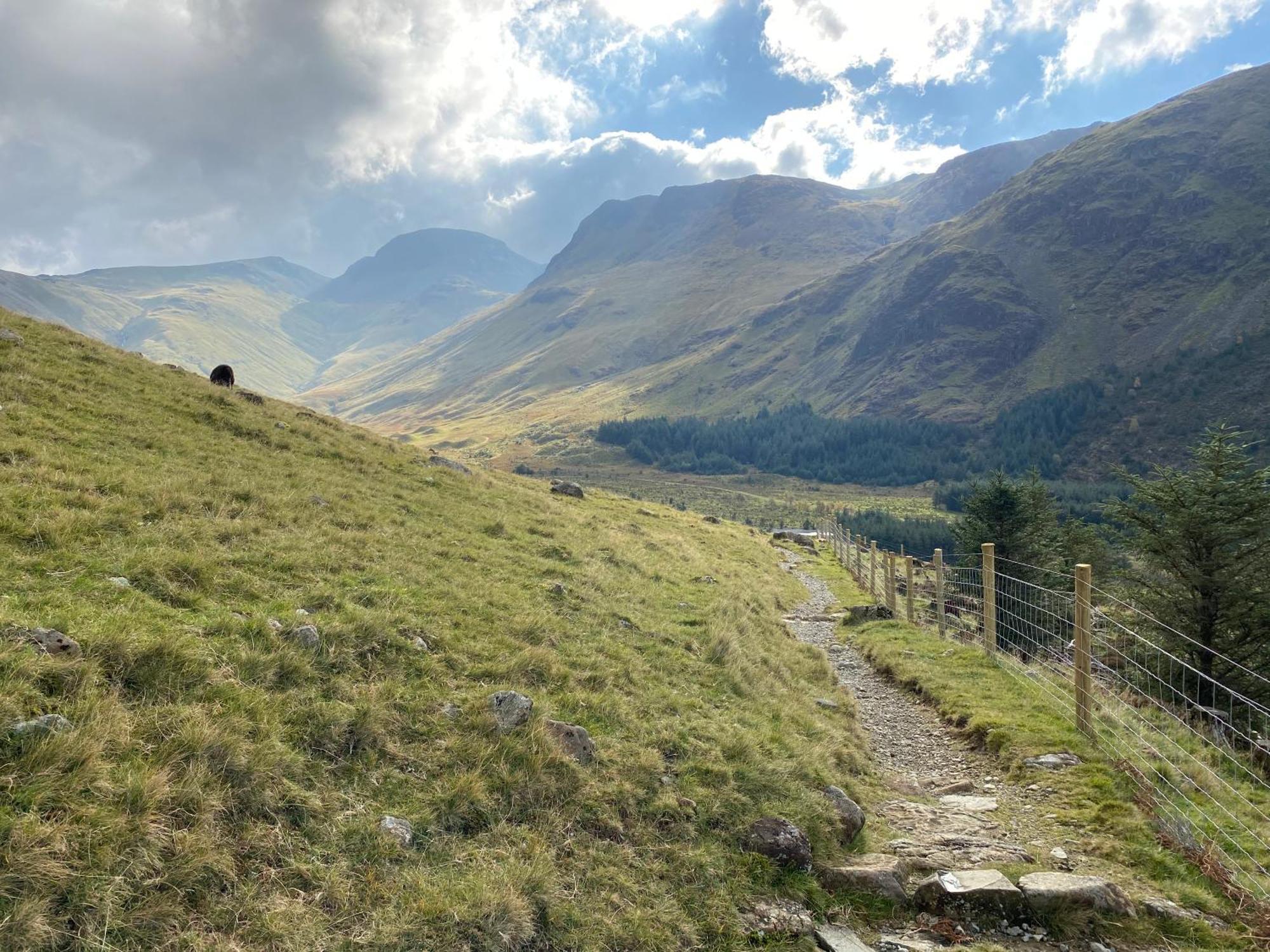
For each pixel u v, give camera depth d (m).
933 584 33.38
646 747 9.88
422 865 6.68
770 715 12.67
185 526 12.47
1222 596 23.86
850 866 8.29
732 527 67.06
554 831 7.72
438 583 13.97
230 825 6.24
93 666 7.07
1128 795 10.53
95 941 4.89
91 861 5.29
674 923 7.05
